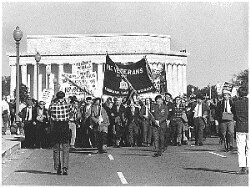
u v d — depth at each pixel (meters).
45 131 24.11
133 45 133.62
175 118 25.92
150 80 26.42
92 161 18.48
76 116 25.00
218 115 22.14
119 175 14.67
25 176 14.68
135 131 25.69
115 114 25.47
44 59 135.62
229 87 21.89
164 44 139.00
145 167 16.55
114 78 25.81
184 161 18.25
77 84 29.59
